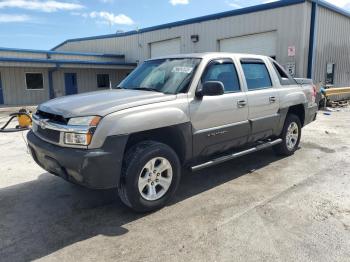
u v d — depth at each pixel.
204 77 4.44
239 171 5.46
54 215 3.93
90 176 3.39
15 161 6.36
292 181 4.96
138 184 3.72
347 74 19.69
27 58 22.39
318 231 3.44
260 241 3.26
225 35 18.41
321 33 16.39
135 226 3.62
